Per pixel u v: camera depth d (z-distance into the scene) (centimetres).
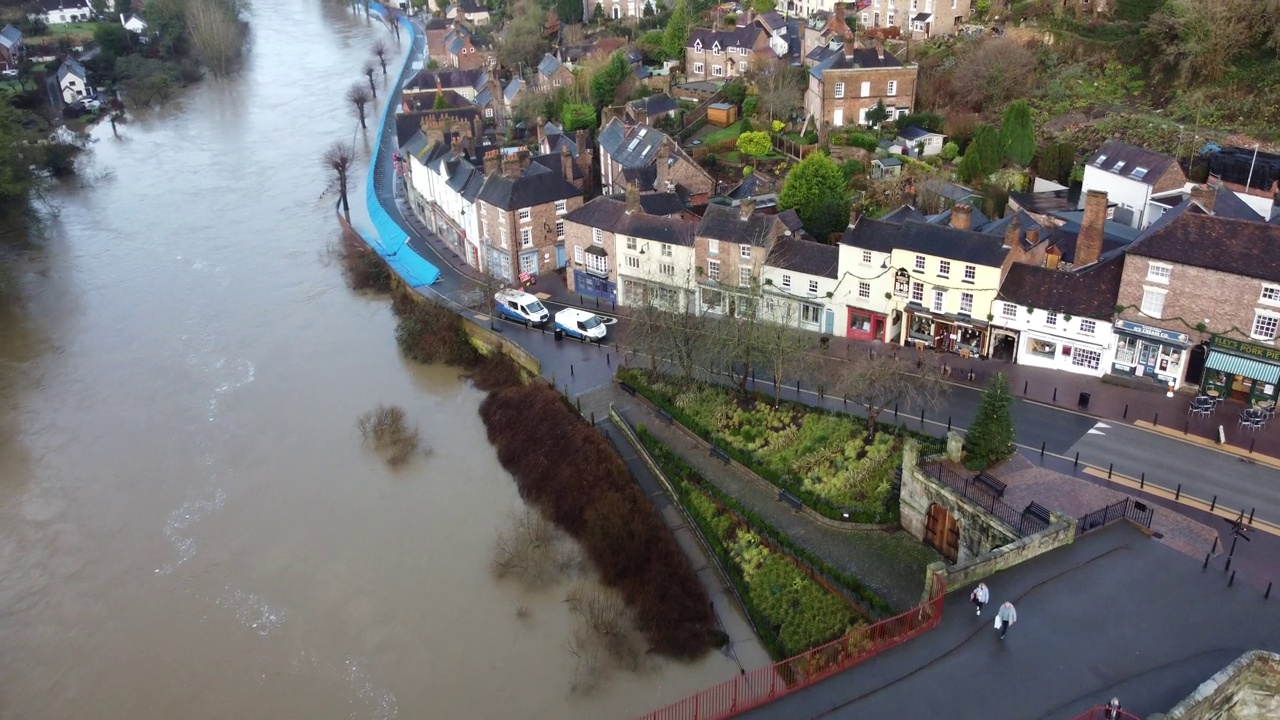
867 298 6219
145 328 7556
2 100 9962
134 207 10288
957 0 10475
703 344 5800
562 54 13275
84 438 6075
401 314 7600
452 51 15262
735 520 4725
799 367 5794
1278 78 7781
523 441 5722
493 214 7800
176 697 4081
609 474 5169
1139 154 6906
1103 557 3528
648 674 4012
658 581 4419
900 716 2814
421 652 4253
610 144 9162
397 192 10700
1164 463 4647
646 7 15312
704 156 9269
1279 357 4828
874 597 3953
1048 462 4691
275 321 7656
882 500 4647
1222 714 2783
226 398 6494
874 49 9125
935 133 8806
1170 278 5112
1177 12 8431
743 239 6525
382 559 4875
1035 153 8156
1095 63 9088
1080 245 5884
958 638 3120
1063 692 2873
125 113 14162
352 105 14125
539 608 4488
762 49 11225
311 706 4000
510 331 7006
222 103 14688
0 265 8381
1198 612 3216
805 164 7319
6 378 6819
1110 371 5522
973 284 5750
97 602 4659
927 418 5269
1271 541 3994
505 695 3988
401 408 6338
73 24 18250
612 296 7431
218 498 5434
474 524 5141
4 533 5184
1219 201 5816
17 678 4219
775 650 3978
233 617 4525
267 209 10194
